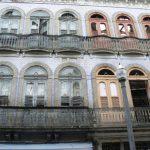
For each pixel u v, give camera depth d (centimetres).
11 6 1870
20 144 1327
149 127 1423
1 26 1788
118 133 1412
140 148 1420
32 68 1602
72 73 1614
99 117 1430
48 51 1650
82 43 1705
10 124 1329
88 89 1570
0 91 1512
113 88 1605
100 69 1655
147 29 1931
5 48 1611
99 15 1933
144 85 1656
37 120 1359
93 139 1381
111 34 1845
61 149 1325
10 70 1579
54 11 1888
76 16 1891
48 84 1556
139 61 1717
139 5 2034
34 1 1911
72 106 1457
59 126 1339
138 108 1480
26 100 1507
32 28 1803
